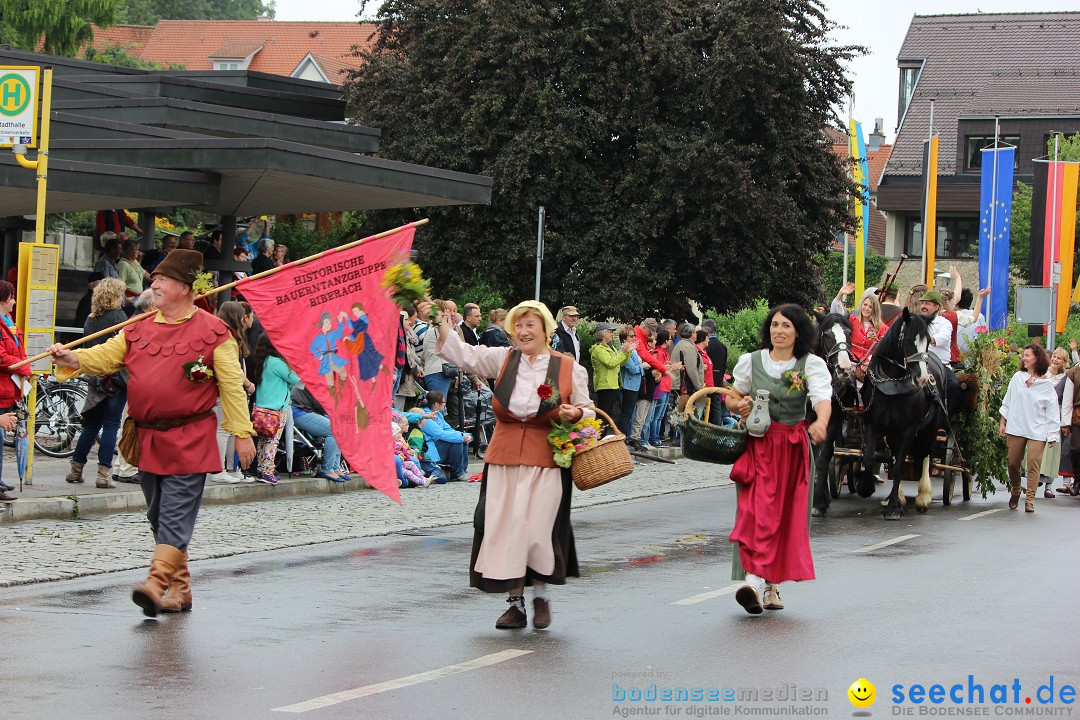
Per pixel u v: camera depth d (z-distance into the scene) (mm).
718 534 12797
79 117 19703
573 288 29703
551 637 7715
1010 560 11359
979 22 61969
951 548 12141
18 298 13109
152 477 8156
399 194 20953
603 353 19531
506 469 7902
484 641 7566
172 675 6566
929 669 6996
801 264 31875
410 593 9148
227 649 7203
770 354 8711
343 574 9930
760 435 8641
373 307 9211
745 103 29438
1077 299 40594
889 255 58625
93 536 11297
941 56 60969
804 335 8688
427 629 7895
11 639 7359
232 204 21609
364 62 33875
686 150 28469
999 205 32969
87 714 5789
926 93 59375
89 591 8992
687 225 29344
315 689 6336
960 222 57875
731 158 28312
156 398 8000
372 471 9125
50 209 19859
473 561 7926
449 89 30812
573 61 29703
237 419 8141
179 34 70938
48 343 13258
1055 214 32312
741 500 8672
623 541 12211
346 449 9133
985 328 18156
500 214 30172
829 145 31422
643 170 29547
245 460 8195
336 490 15344
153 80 24906
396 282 7949
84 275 22234
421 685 6461
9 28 42406
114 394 13562
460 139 30266
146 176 18016
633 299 29281
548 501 7844
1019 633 8008
